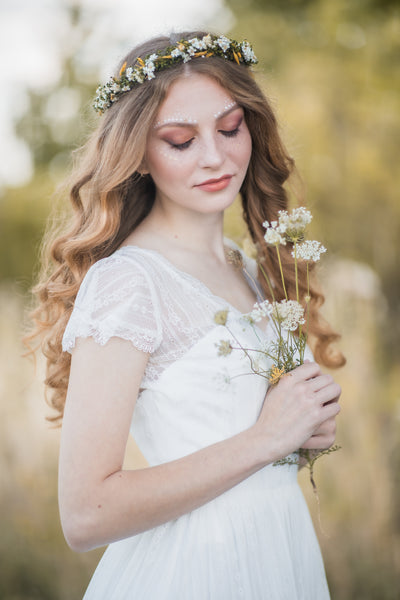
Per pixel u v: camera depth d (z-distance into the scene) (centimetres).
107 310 129
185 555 137
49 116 644
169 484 124
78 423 123
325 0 536
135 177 161
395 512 328
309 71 525
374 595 298
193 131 146
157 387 137
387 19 534
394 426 371
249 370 140
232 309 144
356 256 537
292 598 140
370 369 423
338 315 452
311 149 511
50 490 377
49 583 327
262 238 190
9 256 629
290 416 132
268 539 141
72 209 167
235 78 150
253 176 185
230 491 141
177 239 156
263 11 565
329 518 334
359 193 525
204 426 137
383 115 523
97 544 123
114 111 153
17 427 418
